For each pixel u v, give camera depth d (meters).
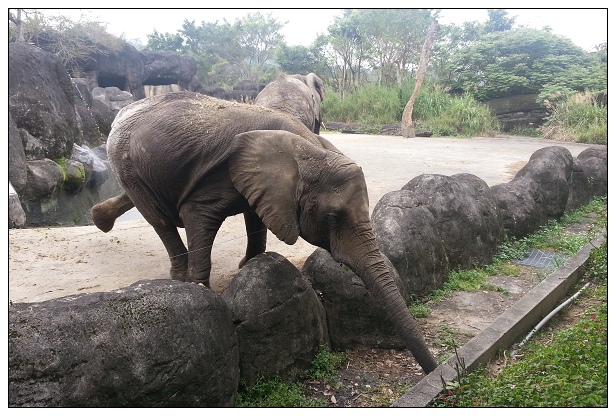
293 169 4.07
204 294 3.59
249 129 4.45
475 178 7.77
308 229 4.16
